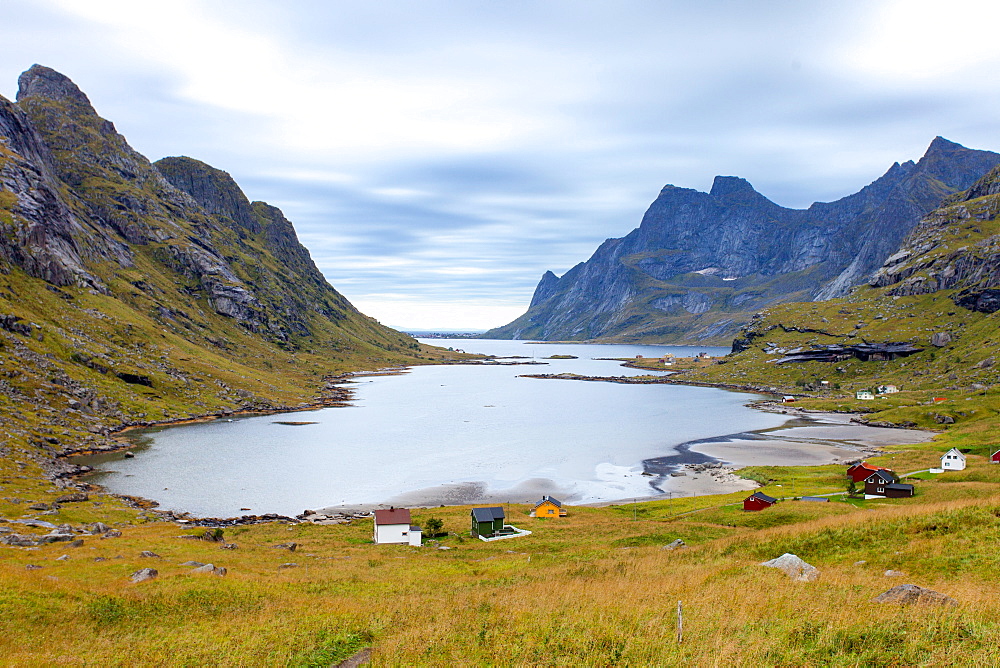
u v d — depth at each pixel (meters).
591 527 78.00
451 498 107.19
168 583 38.41
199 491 109.25
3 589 32.53
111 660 24.69
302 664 23.66
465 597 34.56
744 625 22.81
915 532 39.22
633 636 22.83
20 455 112.44
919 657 17.91
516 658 21.86
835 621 21.73
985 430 141.88
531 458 141.50
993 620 20.09
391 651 23.81
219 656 24.73
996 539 33.88
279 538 75.81
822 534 43.53
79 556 47.78
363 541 74.62
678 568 41.44
